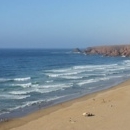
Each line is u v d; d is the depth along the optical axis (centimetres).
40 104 2992
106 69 7331
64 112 2466
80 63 10081
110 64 9475
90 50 18488
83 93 3650
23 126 2112
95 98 3112
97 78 5325
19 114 2580
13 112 2664
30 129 2008
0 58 12588
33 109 2770
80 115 2255
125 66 8425
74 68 7731
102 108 2433
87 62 10675
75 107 2658
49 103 3034
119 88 3803
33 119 2362
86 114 2188
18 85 4434
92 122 1991
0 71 7044
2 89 4047
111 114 2184
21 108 2827
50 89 4000
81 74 6053
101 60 12081
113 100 2838
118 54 15925
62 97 3381
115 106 2478
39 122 2181
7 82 4853
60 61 11069
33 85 4425
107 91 3656
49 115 2405
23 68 7925
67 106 2830
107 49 17038
